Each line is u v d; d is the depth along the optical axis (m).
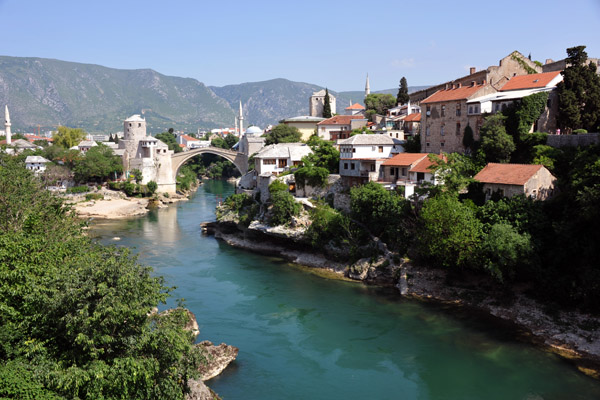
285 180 92.88
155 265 73.12
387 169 78.94
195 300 57.00
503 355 42.00
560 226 50.97
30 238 35.88
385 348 44.09
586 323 45.03
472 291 55.00
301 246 77.19
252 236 86.44
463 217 54.75
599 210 47.28
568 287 48.09
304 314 52.38
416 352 43.09
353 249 67.75
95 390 25.52
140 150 167.38
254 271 69.62
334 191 83.56
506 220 54.38
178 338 28.80
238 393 36.69
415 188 66.88
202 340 45.62
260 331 48.06
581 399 35.03
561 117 67.88
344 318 51.06
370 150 84.12
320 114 186.38
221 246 87.12
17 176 51.56
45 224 45.09
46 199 51.38
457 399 35.78
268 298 57.69
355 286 61.91
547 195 57.78
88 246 43.94
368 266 64.25
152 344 27.91
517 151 68.12
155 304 29.92
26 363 26.05
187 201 151.88
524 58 87.69
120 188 146.50
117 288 27.92
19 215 44.28
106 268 28.75
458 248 53.97
